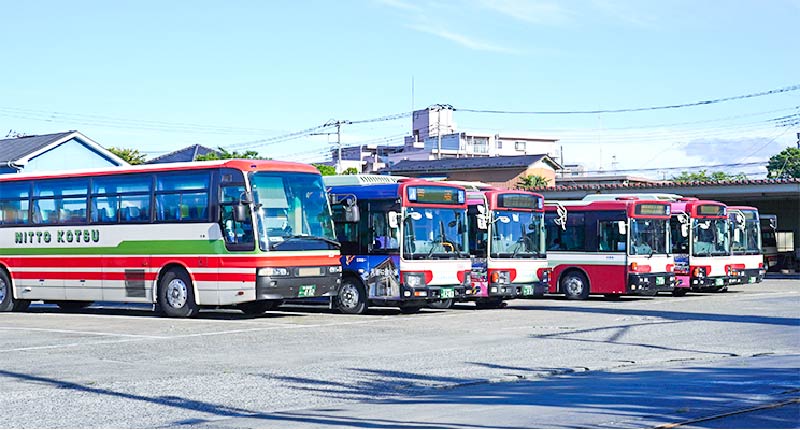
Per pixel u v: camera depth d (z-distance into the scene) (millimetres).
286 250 21312
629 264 29453
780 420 10055
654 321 22266
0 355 15891
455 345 17266
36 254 24703
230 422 10195
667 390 12180
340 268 22656
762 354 16344
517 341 17938
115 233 23266
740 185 46125
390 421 10070
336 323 21328
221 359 15352
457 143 99125
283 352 16219
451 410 10727
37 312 25547
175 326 20625
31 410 10961
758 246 35250
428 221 23594
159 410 10953
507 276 25938
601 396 11688
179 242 22141
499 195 26141
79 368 14367
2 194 25469
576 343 17703
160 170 22672
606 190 48969
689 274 32594
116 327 20531
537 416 10273
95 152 44375
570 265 30484
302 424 9992
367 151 107750
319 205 22422
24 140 44125
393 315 23703
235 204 21172
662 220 30328
